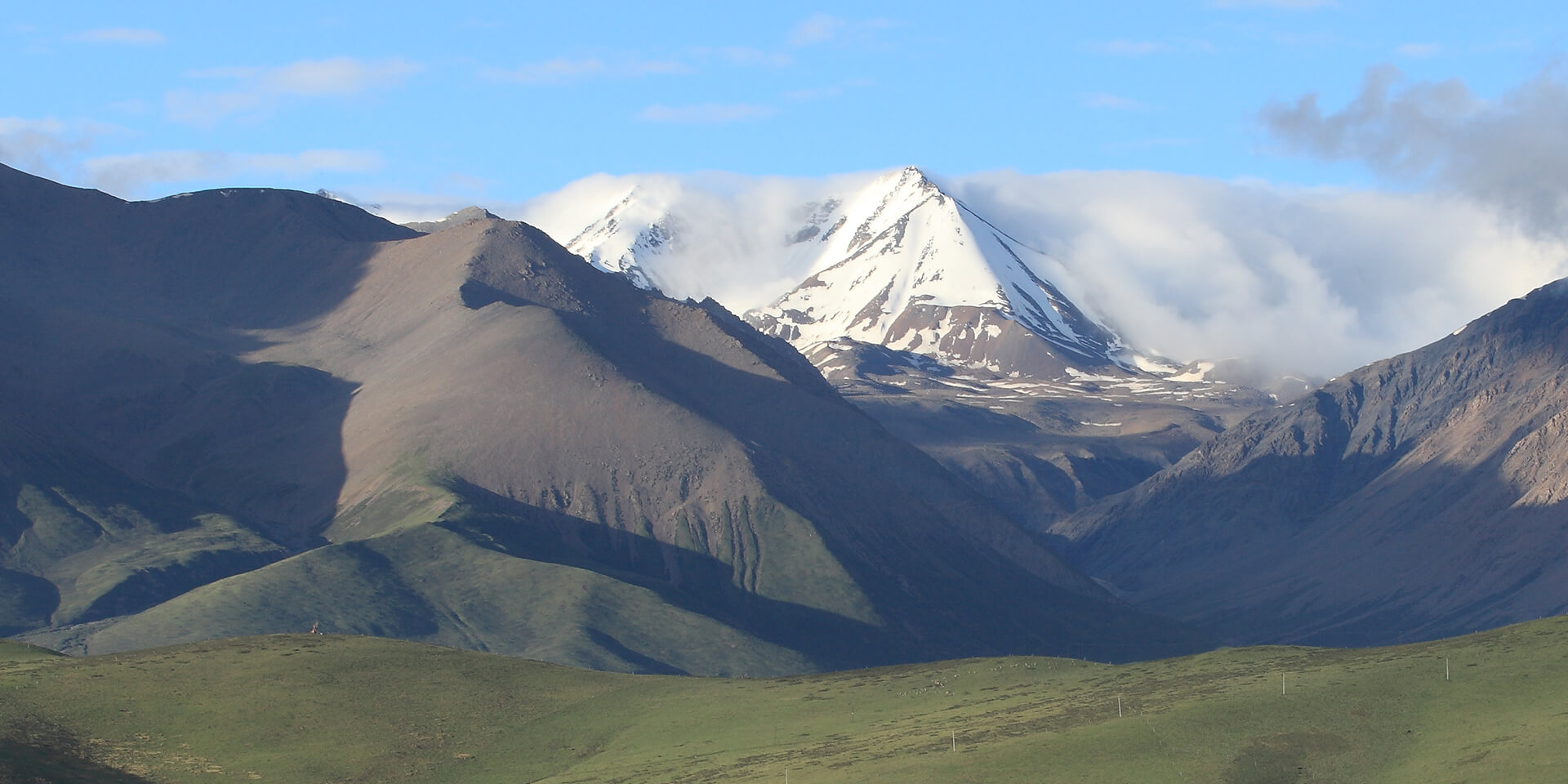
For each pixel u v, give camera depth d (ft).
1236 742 524.11
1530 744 484.74
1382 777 494.18
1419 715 530.27
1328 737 522.47
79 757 584.81
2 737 577.43
